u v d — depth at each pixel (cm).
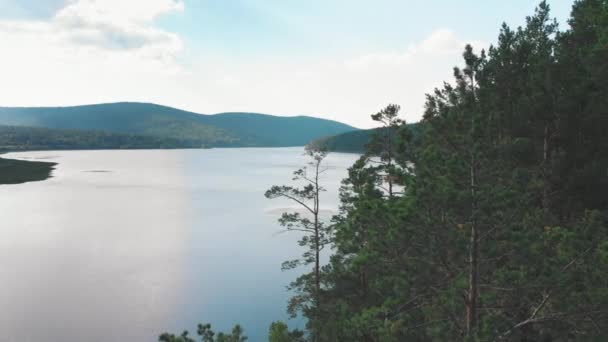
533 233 1022
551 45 2412
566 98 1784
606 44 1933
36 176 13712
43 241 5294
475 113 1050
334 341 1444
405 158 1180
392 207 1140
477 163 1035
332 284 2117
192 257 4591
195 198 9694
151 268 4197
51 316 3012
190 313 3052
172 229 6134
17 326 2838
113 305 3216
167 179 14325
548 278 966
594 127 1802
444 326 1078
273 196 2422
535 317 1016
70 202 8762
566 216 1681
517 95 2061
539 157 1856
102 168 18212
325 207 8012
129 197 9744
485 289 1127
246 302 3269
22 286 3641
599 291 938
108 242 5281
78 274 3981
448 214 1054
